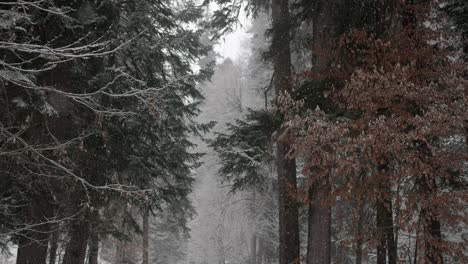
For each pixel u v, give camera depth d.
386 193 7.79
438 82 7.89
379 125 7.23
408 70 7.79
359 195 7.82
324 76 8.77
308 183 7.85
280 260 10.80
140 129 10.58
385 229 8.77
